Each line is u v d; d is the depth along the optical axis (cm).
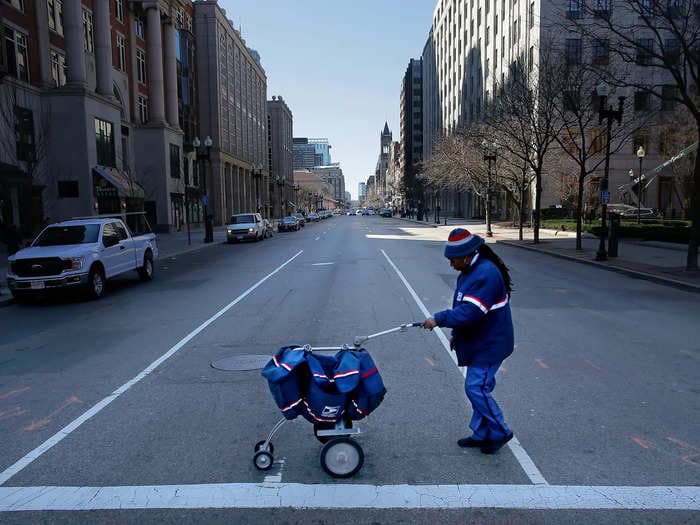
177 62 4956
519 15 4312
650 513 339
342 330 855
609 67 2584
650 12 1436
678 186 4516
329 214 12231
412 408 520
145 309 1095
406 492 366
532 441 445
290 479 386
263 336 826
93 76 3525
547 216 4722
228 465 409
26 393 587
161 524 334
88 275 1205
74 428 485
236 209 7306
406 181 11362
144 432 473
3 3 2631
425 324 402
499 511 343
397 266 1791
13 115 2394
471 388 417
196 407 532
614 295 1195
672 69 1395
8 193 2495
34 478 394
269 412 517
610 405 526
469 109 6562
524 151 2800
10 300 1212
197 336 838
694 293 1221
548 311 1008
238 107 7369
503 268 416
